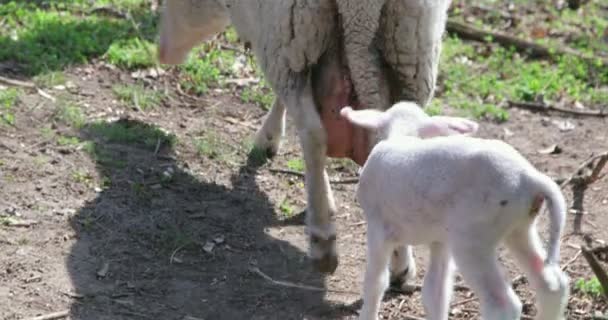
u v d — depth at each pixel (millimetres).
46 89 10242
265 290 7605
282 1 7344
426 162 6016
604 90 11828
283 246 8266
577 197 9234
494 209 5727
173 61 10102
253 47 7930
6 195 8383
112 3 12648
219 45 11742
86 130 9586
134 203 8555
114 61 11000
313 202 7500
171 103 10492
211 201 8820
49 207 8305
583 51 12734
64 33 11383
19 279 7367
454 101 11203
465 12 13742
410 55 7344
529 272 6035
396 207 6203
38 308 7059
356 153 7539
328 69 7461
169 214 8484
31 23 11664
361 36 7234
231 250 8125
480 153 5789
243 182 9234
